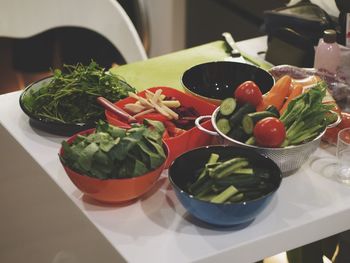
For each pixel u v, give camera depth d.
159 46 3.12
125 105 1.52
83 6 2.20
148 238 1.28
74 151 1.32
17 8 2.17
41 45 2.34
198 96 1.61
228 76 1.73
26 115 1.68
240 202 1.25
